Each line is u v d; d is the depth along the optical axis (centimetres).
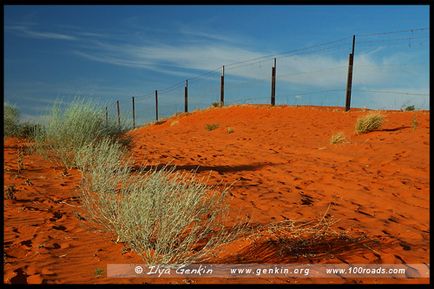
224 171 1169
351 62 2897
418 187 955
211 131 2875
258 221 638
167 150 1750
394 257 495
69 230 576
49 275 424
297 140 1988
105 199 557
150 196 464
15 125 1883
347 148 1552
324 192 915
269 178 1074
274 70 3744
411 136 1595
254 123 2967
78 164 1057
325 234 570
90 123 1171
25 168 1070
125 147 1246
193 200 488
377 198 852
